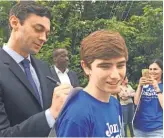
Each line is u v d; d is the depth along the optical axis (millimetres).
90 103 1102
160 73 3578
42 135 1197
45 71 1675
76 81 3666
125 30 5602
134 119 3686
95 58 1067
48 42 4934
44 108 1515
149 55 5828
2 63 1444
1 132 1277
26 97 1426
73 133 1035
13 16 1493
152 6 6285
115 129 1170
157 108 3574
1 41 3746
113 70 1057
